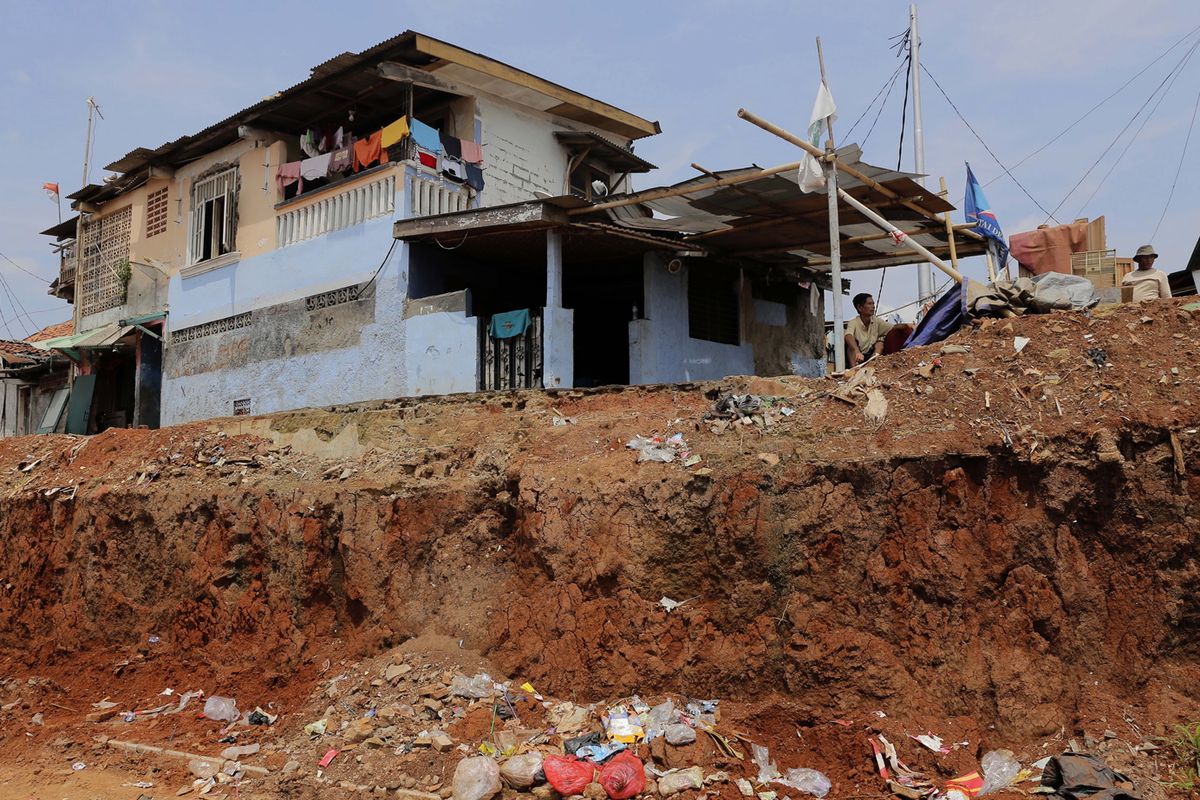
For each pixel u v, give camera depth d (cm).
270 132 1800
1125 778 670
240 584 1182
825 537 816
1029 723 731
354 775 833
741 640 830
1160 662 746
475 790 755
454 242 1496
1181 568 752
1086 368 854
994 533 788
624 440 986
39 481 1506
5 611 1409
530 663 916
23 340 3036
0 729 1095
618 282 1731
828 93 1105
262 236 1809
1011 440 798
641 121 1977
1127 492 770
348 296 1612
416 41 1510
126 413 2258
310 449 1316
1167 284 1078
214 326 1908
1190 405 779
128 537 1310
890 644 786
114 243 2317
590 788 734
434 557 1041
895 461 814
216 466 1337
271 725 989
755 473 848
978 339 947
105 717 1098
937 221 1362
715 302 1644
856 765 731
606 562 879
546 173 1825
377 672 977
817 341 1892
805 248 1554
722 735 774
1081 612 764
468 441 1135
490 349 1412
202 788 874
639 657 847
